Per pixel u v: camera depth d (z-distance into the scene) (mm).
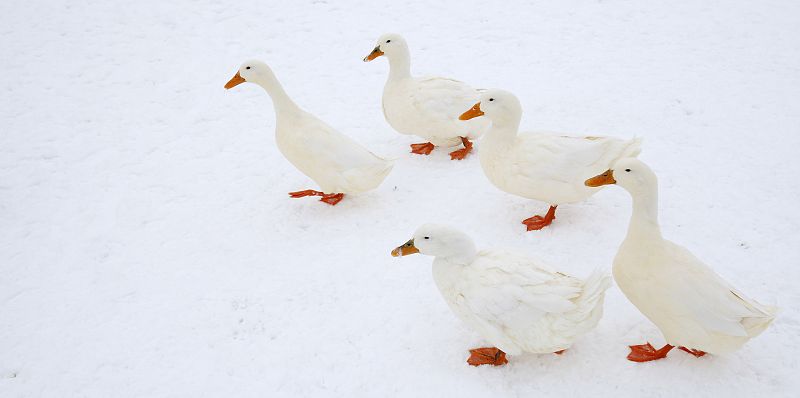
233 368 3283
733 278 3441
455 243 3176
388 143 4176
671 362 3215
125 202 3904
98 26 5043
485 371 3227
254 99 4512
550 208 3666
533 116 4242
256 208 3859
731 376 3176
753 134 4043
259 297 3488
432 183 3922
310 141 3695
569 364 3229
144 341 3377
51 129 4305
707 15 4910
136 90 4574
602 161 3510
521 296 3105
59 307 3492
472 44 4801
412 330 3354
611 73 4512
